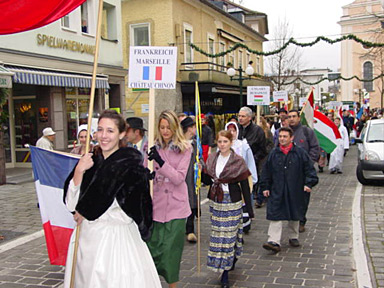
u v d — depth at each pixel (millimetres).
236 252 5062
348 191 11086
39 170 5121
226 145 5035
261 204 9172
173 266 4289
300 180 6051
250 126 8344
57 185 5117
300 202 6062
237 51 32812
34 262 5793
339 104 28688
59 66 14859
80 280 3137
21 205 9469
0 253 6180
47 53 14320
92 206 3070
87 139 3377
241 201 5047
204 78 23859
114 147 3227
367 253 5918
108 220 3186
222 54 19250
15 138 15438
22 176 13344
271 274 5266
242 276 5211
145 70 4719
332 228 7418
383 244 6309
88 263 3111
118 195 3115
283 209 5996
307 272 5312
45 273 5383
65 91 15461
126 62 23766
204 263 5711
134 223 3322
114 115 3213
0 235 7039
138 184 3150
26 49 13422
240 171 4973
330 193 10844
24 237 6980
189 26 24672
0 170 12109
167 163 4289
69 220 5109
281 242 6652
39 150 5117
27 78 12930
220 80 25406
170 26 22734
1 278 5230
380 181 12367
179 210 4355
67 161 5141
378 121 13117
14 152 15430
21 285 5000
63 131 15234
